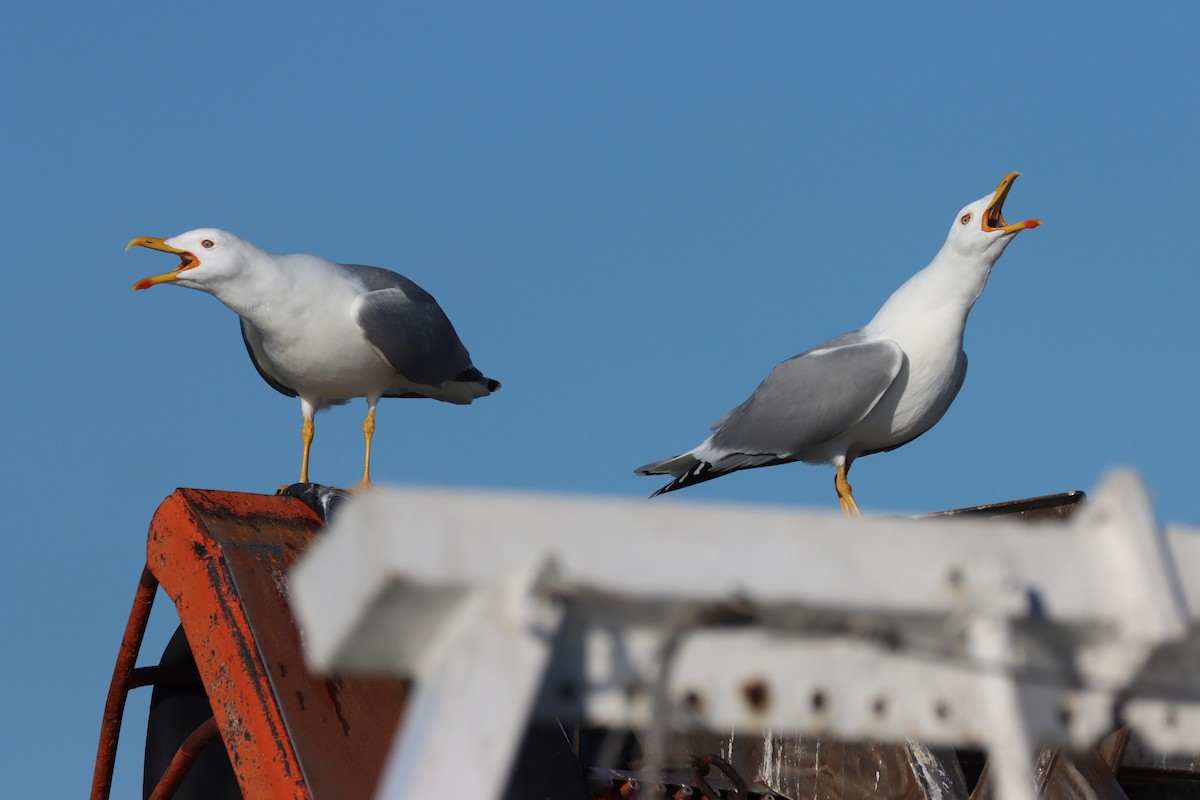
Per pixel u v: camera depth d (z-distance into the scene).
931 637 5.71
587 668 5.59
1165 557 5.69
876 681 5.86
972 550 5.64
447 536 5.20
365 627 5.28
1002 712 5.61
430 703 5.30
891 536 5.59
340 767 11.28
